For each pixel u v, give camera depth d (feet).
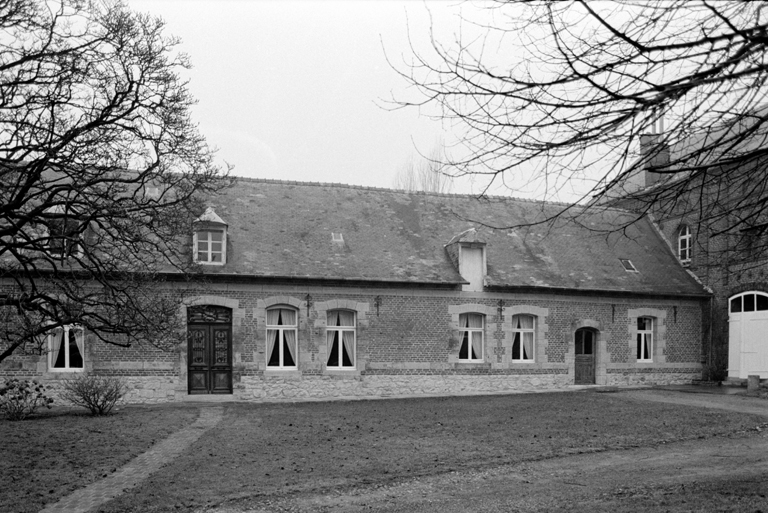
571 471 36.29
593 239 89.45
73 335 66.59
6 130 35.55
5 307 50.19
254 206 79.36
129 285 40.52
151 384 67.62
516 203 92.32
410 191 89.40
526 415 56.03
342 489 32.55
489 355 77.61
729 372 83.76
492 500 30.32
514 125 18.40
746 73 14.47
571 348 81.00
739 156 18.83
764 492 29.60
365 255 76.28
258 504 30.01
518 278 79.00
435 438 45.62
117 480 34.17
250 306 70.49
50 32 35.40
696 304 86.94
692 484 31.91
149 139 39.01
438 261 78.23
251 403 66.74
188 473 35.29
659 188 23.31
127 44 38.78
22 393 56.85
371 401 68.49
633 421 52.19
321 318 72.54
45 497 31.01
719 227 79.36
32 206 43.65
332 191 85.87
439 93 19.11
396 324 74.84
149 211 41.37
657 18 16.38
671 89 15.28
